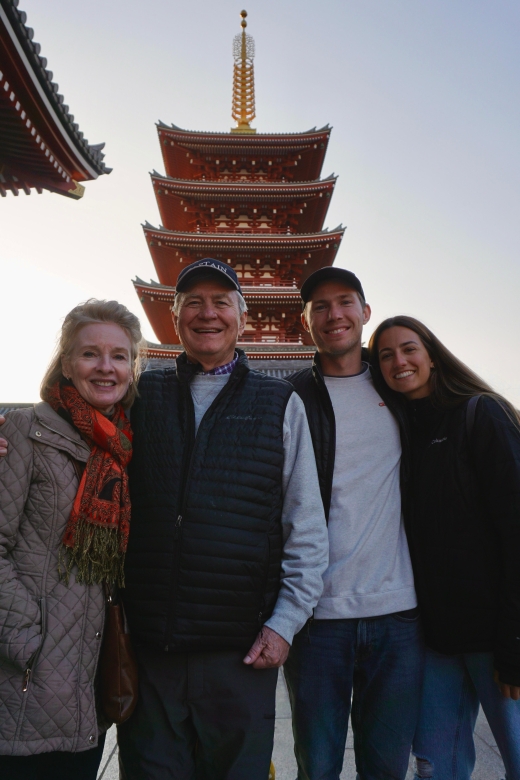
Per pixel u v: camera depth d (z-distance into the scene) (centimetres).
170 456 189
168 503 183
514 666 189
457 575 207
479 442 207
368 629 214
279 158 2023
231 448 189
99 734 177
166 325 1933
